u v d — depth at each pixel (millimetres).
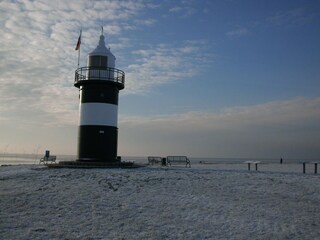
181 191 14969
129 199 13625
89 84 23953
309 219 12078
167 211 12352
